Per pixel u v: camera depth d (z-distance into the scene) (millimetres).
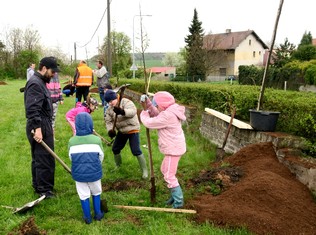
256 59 63688
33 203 4555
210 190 5160
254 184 4641
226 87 9195
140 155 5938
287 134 6031
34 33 51500
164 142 4688
